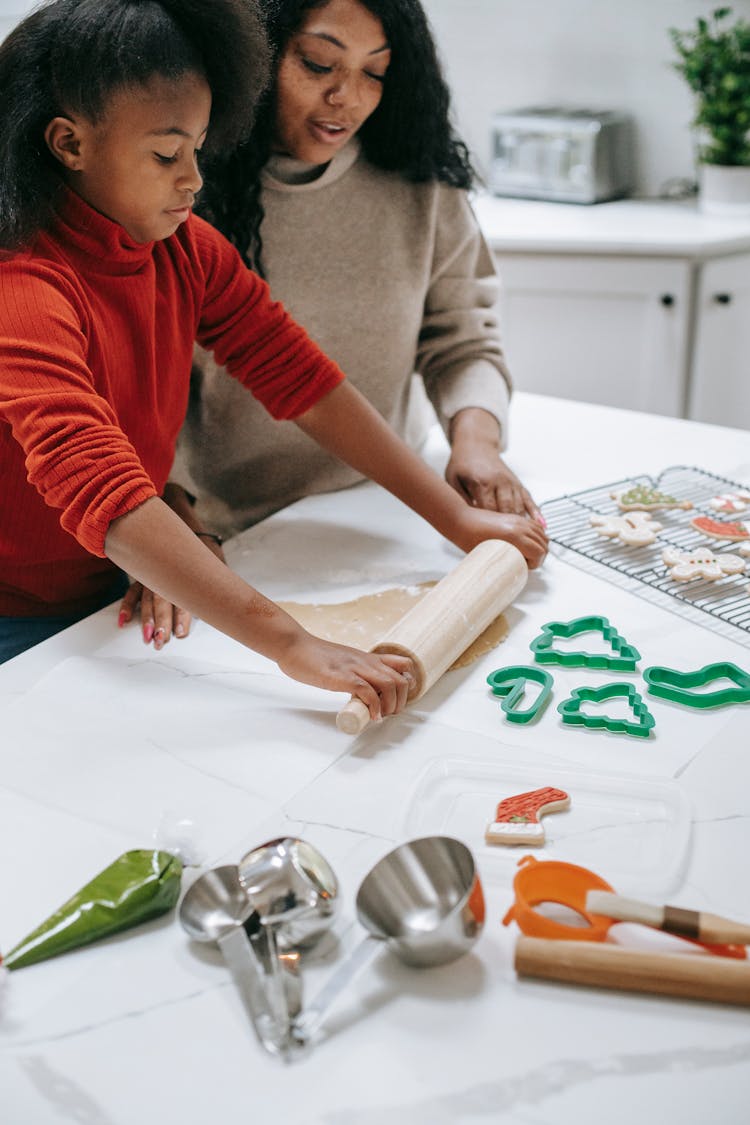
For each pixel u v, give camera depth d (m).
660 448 1.66
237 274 1.36
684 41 2.73
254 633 1.05
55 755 0.99
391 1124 0.66
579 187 2.75
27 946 0.77
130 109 1.00
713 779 0.95
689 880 0.84
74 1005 0.74
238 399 1.56
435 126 1.53
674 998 0.74
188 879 0.85
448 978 0.76
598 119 2.71
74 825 0.90
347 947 0.79
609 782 0.94
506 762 0.98
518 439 1.70
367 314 1.60
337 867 0.85
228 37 1.06
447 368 1.69
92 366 1.16
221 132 1.18
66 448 1.02
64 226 1.12
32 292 1.07
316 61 1.34
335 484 1.66
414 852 0.80
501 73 2.91
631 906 0.77
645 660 1.13
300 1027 0.71
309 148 1.44
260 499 1.67
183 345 1.30
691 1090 0.67
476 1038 0.71
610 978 0.74
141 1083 0.69
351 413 1.38
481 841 0.88
